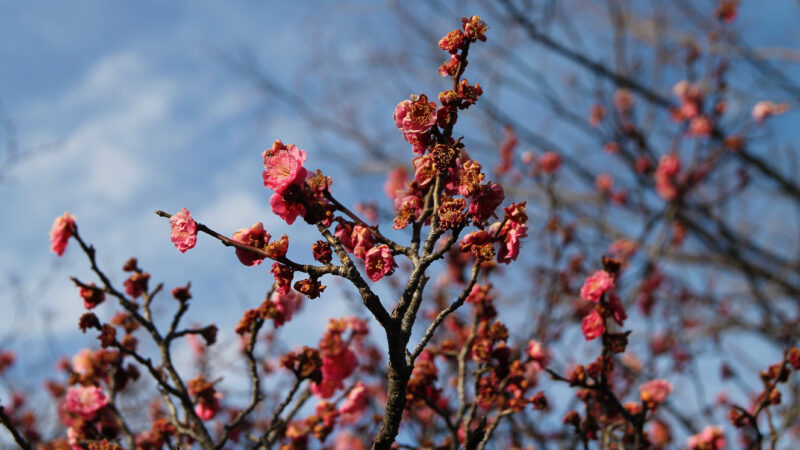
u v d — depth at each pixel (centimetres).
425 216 268
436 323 243
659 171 926
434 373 383
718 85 910
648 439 399
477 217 243
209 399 418
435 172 265
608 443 405
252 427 523
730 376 750
